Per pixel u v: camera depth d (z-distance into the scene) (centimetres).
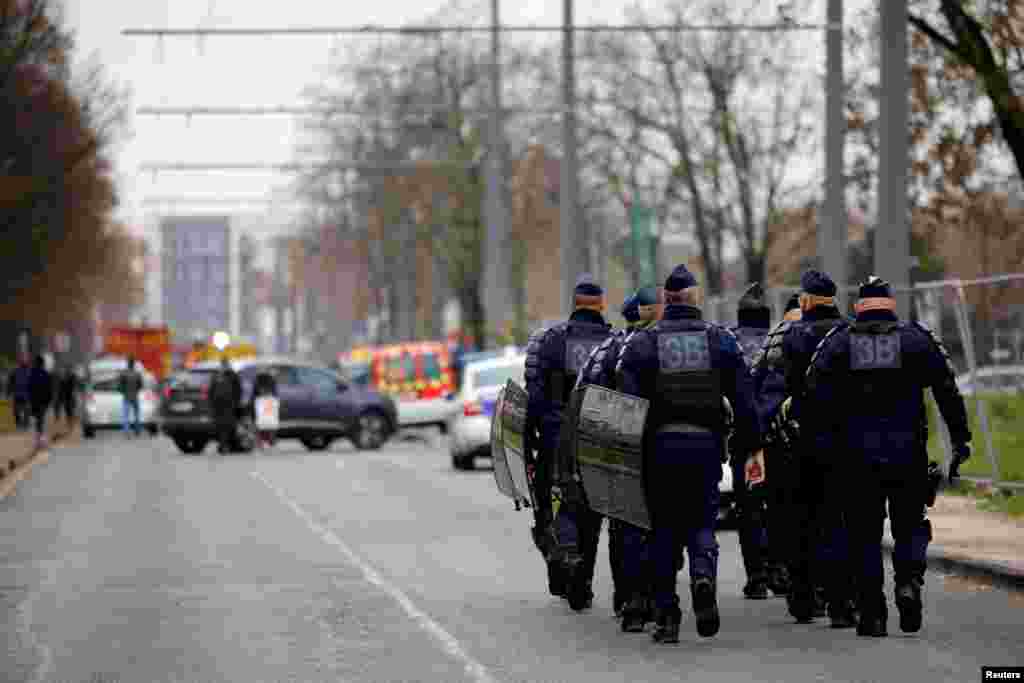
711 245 12619
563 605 3344
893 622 3089
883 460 2856
